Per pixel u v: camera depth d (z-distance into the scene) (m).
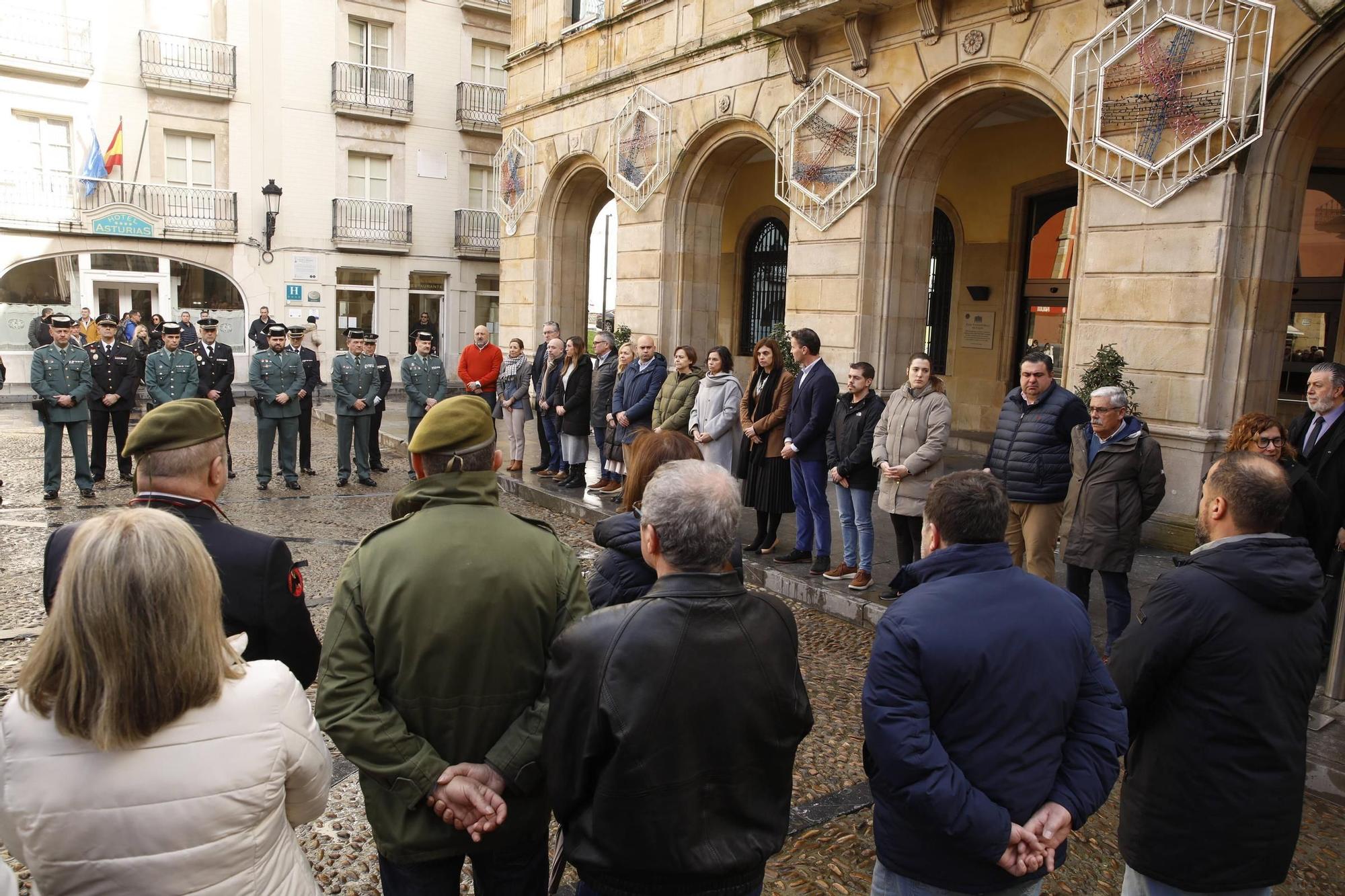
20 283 20.80
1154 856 2.42
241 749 1.61
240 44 22.48
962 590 2.16
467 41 25.44
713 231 13.25
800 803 3.81
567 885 3.21
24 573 6.66
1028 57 8.50
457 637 2.13
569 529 8.80
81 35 20.66
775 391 7.42
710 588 1.97
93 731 1.50
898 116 9.78
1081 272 8.25
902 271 10.27
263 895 1.64
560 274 16.06
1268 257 7.25
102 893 1.54
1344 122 9.76
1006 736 2.06
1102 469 5.23
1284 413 10.82
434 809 2.08
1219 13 7.01
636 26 13.49
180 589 1.56
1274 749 2.31
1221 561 2.38
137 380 10.60
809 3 9.80
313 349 15.66
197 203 22.28
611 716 1.84
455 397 2.38
